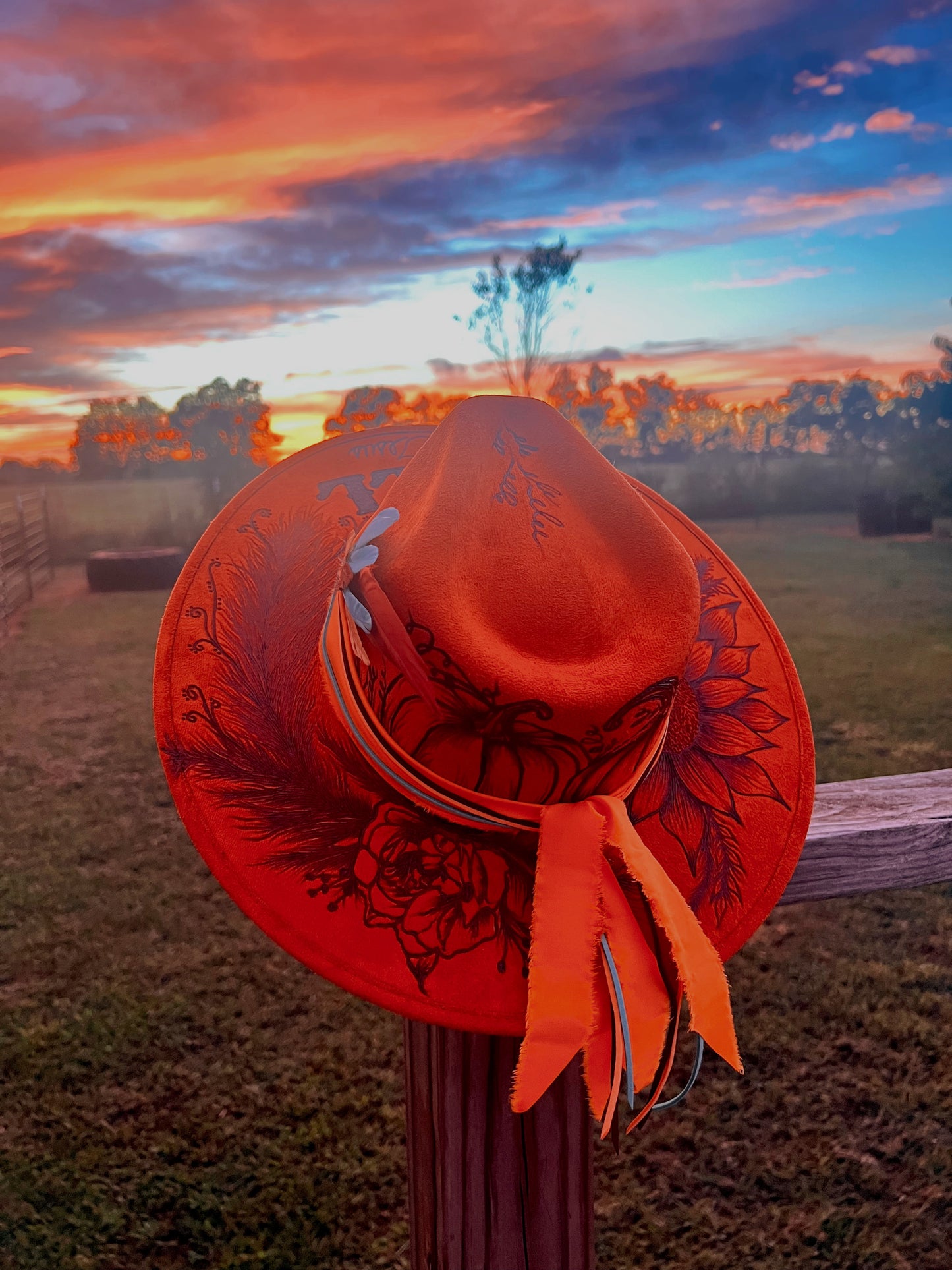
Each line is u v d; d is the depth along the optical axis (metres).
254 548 1.12
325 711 1.00
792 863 1.08
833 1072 2.87
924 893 4.11
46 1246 2.28
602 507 0.96
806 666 7.98
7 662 9.30
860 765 5.54
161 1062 3.01
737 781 1.10
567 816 0.84
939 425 19.17
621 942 0.82
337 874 0.94
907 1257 2.19
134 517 20.03
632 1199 2.38
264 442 20.83
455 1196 1.15
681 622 0.91
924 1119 2.65
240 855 0.95
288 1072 2.95
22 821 5.14
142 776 5.82
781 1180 2.43
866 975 3.45
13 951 3.75
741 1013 3.21
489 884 0.94
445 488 0.89
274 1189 2.45
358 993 0.90
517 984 0.91
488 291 20.41
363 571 0.86
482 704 0.85
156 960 3.67
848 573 13.70
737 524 21.69
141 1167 2.54
